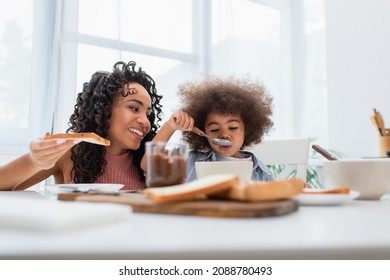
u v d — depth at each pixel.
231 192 0.50
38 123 2.08
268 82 3.18
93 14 2.25
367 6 2.57
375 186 0.71
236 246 0.29
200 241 0.30
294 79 3.27
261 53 3.16
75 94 2.06
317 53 3.24
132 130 1.26
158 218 0.44
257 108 1.38
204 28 2.88
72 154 1.26
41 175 1.31
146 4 2.59
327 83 2.79
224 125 1.28
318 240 0.31
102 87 1.27
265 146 1.66
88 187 0.83
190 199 0.52
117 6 2.31
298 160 1.62
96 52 2.24
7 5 2.05
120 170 1.31
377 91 2.49
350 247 0.29
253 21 3.13
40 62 2.11
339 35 2.73
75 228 0.35
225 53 2.86
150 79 1.46
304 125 3.22
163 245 0.29
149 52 2.58
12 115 2.04
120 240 0.31
